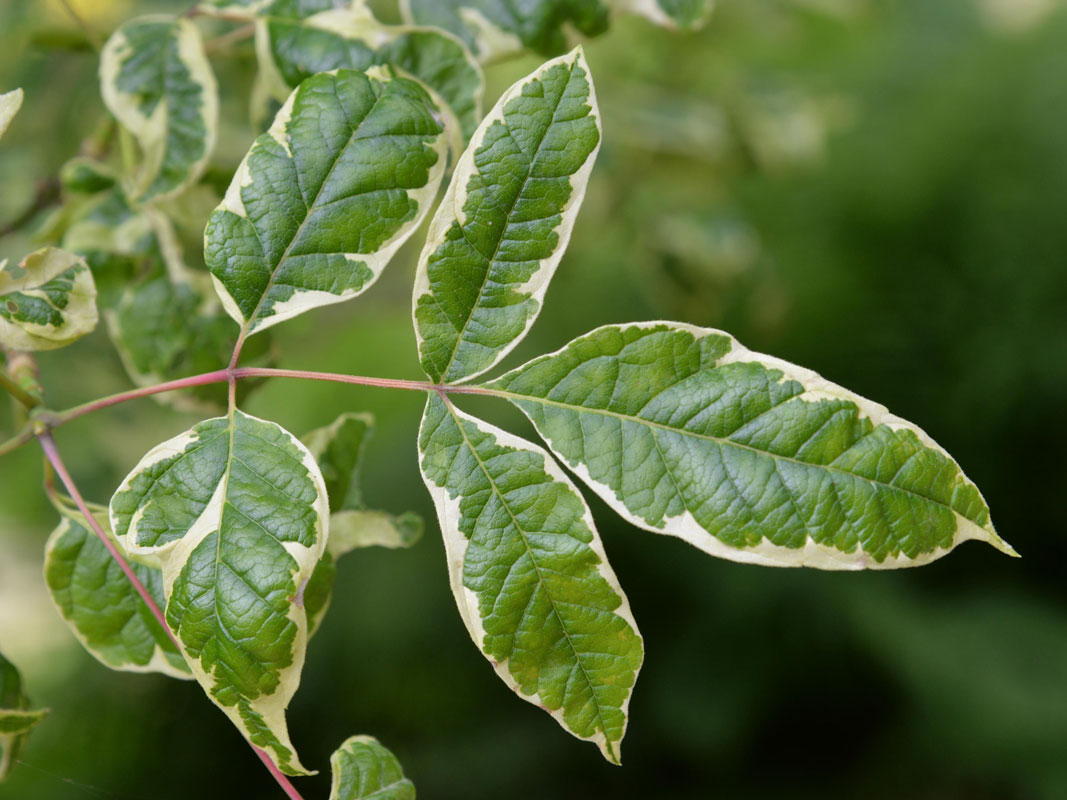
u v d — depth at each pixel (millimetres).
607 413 414
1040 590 2096
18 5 812
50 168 809
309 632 459
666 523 410
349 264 423
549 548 413
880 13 1556
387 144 425
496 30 502
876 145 2121
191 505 413
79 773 1783
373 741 439
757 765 2027
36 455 1239
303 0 493
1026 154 2061
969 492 407
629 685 413
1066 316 1976
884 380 2105
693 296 1172
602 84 1055
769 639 1993
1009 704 1792
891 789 1960
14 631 1876
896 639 1909
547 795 1967
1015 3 2279
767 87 1172
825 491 407
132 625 457
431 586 1998
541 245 417
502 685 2039
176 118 499
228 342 526
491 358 417
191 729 1921
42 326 439
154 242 524
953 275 2070
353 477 475
